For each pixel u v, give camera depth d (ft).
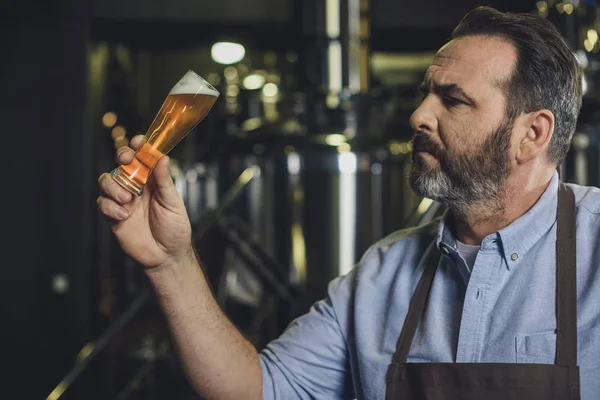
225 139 17.56
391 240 5.17
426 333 4.59
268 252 17.19
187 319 4.79
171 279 4.72
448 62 4.54
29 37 21.24
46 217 21.02
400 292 4.83
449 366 4.34
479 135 4.42
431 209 9.98
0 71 21.15
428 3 21.94
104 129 24.29
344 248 16.85
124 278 26.45
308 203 16.98
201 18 21.58
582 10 16.48
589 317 4.17
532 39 4.44
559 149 4.58
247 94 17.69
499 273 4.43
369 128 17.11
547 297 4.29
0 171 21.07
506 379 4.18
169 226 4.49
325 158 16.93
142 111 33.91
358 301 4.95
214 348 4.85
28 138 21.15
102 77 23.56
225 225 15.38
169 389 15.16
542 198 4.50
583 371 4.11
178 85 4.03
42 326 20.86
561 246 4.37
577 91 4.62
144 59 35.94
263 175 17.28
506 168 4.46
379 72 36.78
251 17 21.63
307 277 16.90
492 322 4.37
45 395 20.59
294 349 5.15
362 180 16.94
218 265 15.56
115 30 22.72
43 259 20.95
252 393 4.98
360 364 4.79
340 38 17.02
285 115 17.42
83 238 21.03
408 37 23.68
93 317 21.84
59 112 21.17
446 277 4.68
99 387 15.74
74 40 21.29
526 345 4.23
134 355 17.70
